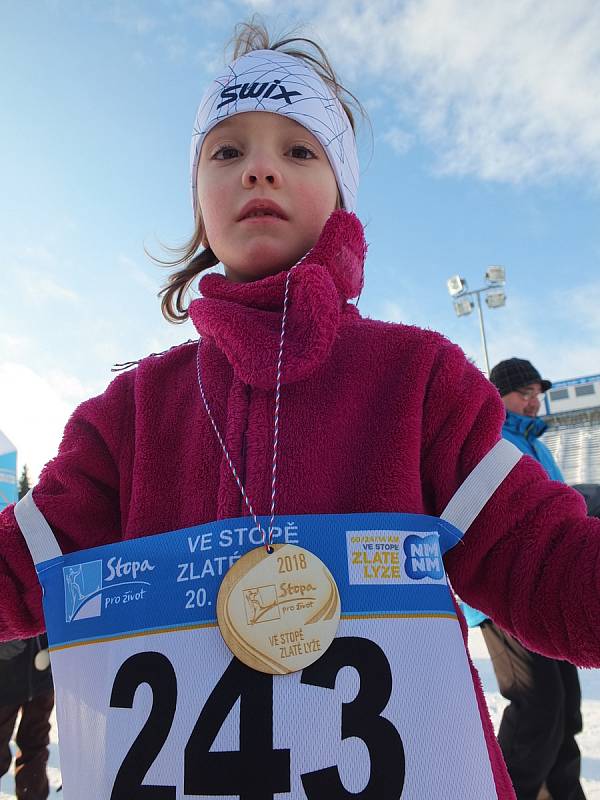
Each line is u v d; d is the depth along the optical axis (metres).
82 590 0.83
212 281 1.07
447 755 0.67
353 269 1.06
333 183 1.18
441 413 0.92
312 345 0.90
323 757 0.66
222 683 0.70
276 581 0.73
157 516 0.94
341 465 0.88
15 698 2.58
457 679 0.72
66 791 0.74
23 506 0.99
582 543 0.81
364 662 0.70
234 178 1.09
